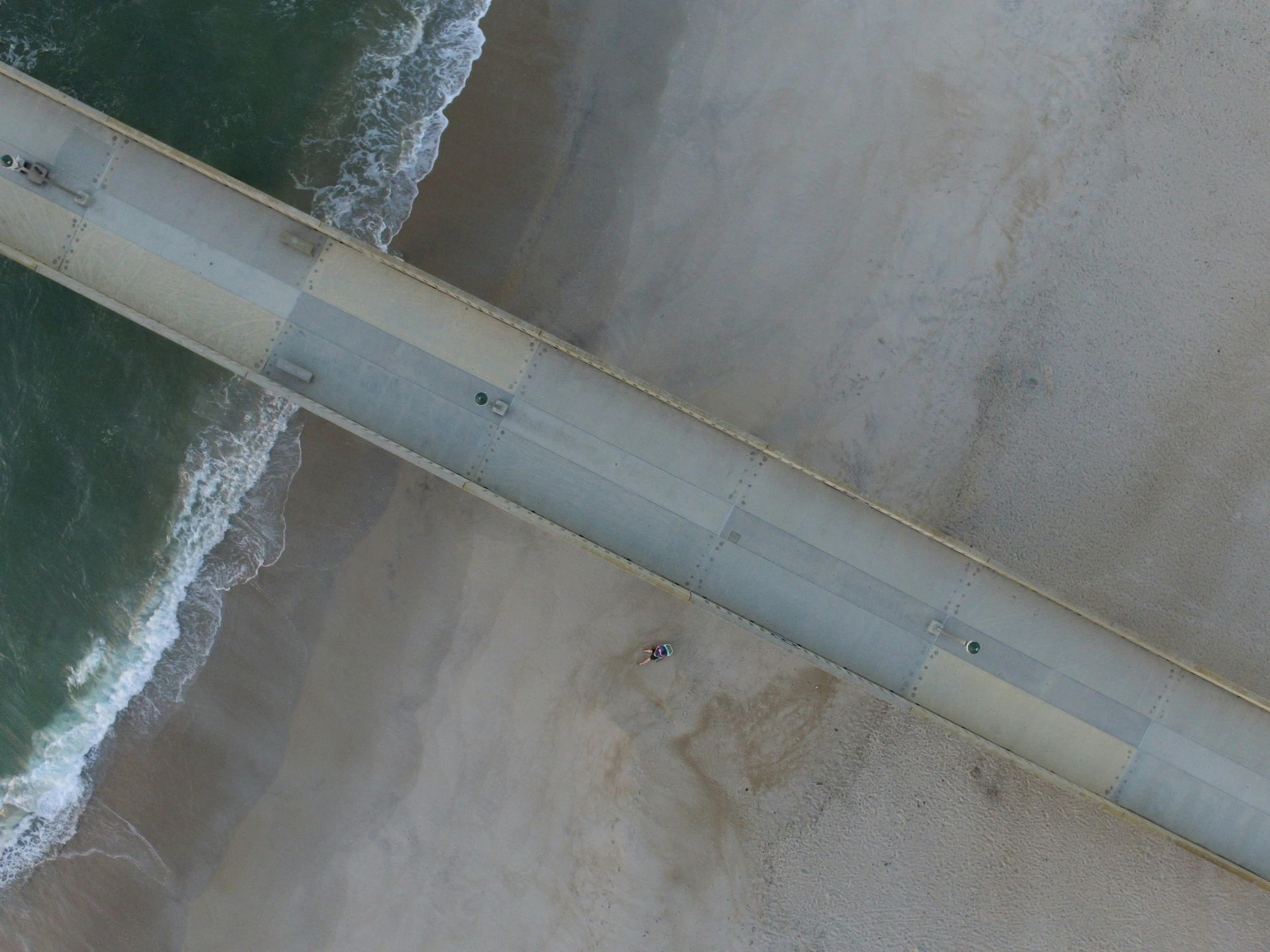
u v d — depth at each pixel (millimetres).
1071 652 13523
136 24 17641
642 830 17344
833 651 13430
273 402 17766
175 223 13688
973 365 17000
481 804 17984
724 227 17172
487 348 13594
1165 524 16812
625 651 17484
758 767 17375
